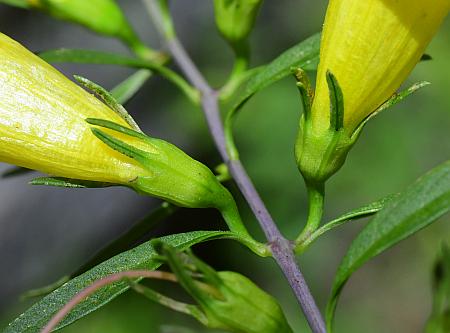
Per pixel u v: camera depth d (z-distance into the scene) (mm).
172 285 273
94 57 141
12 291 281
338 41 108
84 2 150
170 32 155
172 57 154
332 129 111
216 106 144
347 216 114
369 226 106
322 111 111
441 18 106
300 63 127
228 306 106
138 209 292
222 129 141
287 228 275
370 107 110
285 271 114
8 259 281
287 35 312
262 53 311
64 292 109
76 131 112
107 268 110
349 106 110
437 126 293
